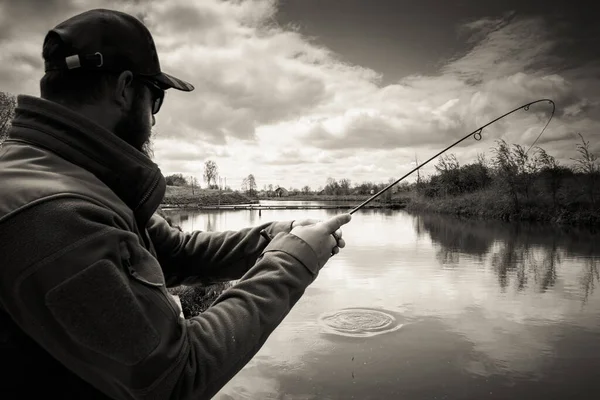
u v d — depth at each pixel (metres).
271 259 0.90
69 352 0.66
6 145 0.76
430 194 43.62
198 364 0.75
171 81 0.90
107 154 0.78
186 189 100.12
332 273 10.48
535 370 4.91
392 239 17.52
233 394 4.32
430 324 6.52
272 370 4.91
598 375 4.81
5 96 13.60
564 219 23.31
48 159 0.72
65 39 0.78
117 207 0.75
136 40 0.83
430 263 11.89
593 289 8.79
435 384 4.57
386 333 6.12
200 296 6.62
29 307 0.64
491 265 11.56
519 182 26.20
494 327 6.44
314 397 4.25
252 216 43.28
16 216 0.63
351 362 5.14
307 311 7.20
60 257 0.63
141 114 0.86
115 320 0.65
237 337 0.79
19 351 0.69
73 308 0.63
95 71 0.79
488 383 4.64
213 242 1.21
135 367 0.67
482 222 25.48
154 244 1.19
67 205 0.65
